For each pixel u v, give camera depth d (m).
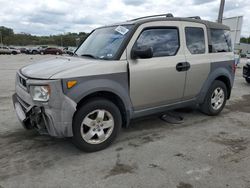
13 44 92.50
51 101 2.92
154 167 2.99
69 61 3.53
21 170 2.91
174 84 4.04
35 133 4.01
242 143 3.70
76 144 3.28
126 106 3.56
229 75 5.03
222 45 4.93
